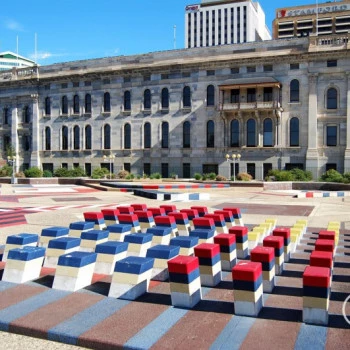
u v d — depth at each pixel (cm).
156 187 4069
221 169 6028
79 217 1988
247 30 16425
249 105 5694
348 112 5391
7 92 7631
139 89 6556
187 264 783
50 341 665
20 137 7556
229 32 16650
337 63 5441
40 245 1203
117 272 849
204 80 6109
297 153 5638
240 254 1159
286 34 14750
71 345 651
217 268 942
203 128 6138
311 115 5534
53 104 7250
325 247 988
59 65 7150
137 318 730
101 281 944
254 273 738
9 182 5362
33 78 7256
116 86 6725
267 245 1023
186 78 6225
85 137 7000
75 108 7094
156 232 1233
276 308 782
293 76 5641
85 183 5062
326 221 1944
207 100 6119
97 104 6881
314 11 14525
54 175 6378
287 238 1138
